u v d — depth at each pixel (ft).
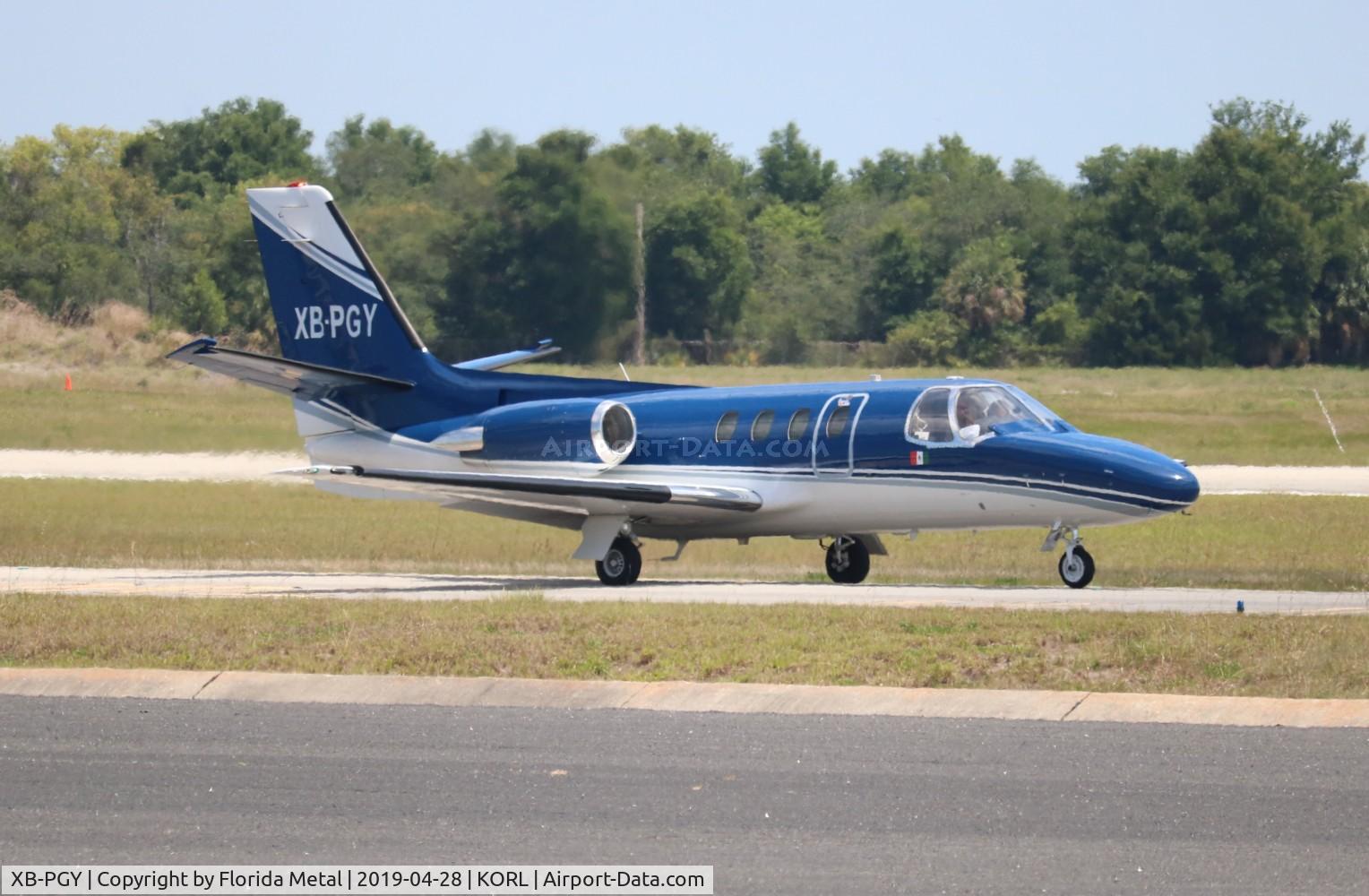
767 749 134.92
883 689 153.28
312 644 181.98
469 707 152.87
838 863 107.14
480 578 292.40
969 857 108.17
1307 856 107.96
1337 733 139.54
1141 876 104.53
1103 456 248.32
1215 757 131.34
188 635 188.44
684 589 259.39
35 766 130.52
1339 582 265.95
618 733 141.08
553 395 300.40
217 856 109.40
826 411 270.87
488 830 114.21
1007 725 143.74
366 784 125.08
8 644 184.55
